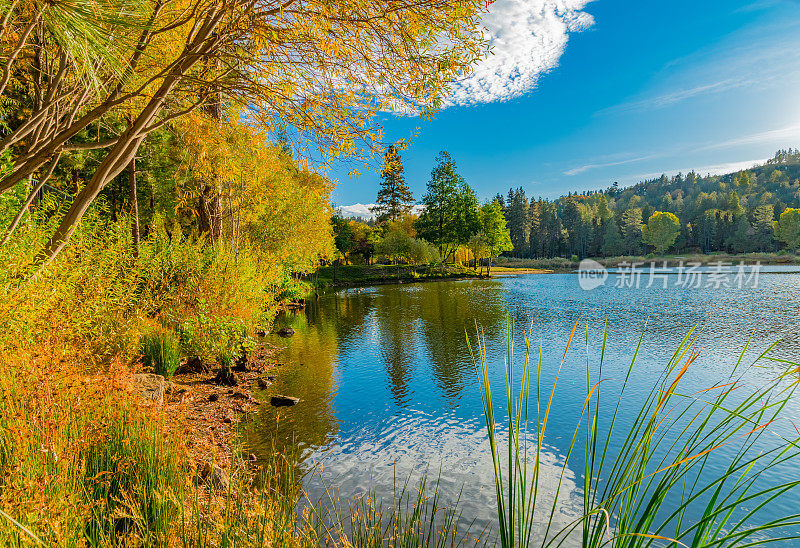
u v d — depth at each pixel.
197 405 7.54
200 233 13.46
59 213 7.27
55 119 4.82
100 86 3.07
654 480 6.18
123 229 8.98
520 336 16.98
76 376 3.79
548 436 7.56
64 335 5.59
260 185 13.22
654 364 12.84
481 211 72.81
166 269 10.16
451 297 32.91
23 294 5.07
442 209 66.62
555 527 4.82
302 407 8.33
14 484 2.04
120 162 5.68
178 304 9.81
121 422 3.39
